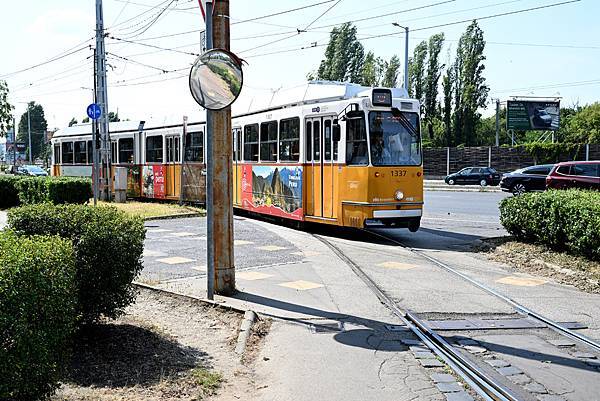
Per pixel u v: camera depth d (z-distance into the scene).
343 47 68.06
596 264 11.27
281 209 18.47
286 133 18.14
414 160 15.86
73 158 33.16
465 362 6.54
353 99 15.48
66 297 5.08
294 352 6.93
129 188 28.88
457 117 76.00
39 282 4.53
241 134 21.17
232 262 9.68
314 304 9.06
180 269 11.61
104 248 6.69
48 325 4.70
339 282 10.59
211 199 9.10
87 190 24.06
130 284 7.32
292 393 5.71
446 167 59.28
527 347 7.12
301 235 16.73
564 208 12.13
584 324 8.11
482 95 74.88
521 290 10.05
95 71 26.20
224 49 9.30
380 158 15.34
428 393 5.70
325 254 13.49
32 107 111.38
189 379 5.82
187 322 7.88
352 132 15.66
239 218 21.36
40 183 24.78
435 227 18.88
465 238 16.25
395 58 73.19
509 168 55.78
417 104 16.03
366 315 8.52
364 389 5.82
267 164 19.27
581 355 6.83
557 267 11.47
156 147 27.11
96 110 21.12
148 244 14.88
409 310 8.80
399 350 7.02
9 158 88.38
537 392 5.72
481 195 35.44
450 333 7.69
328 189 16.41
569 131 80.94
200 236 16.41
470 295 9.70
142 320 7.80
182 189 24.36
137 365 6.10
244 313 8.23
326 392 5.75
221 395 5.59
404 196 15.62
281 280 10.71
